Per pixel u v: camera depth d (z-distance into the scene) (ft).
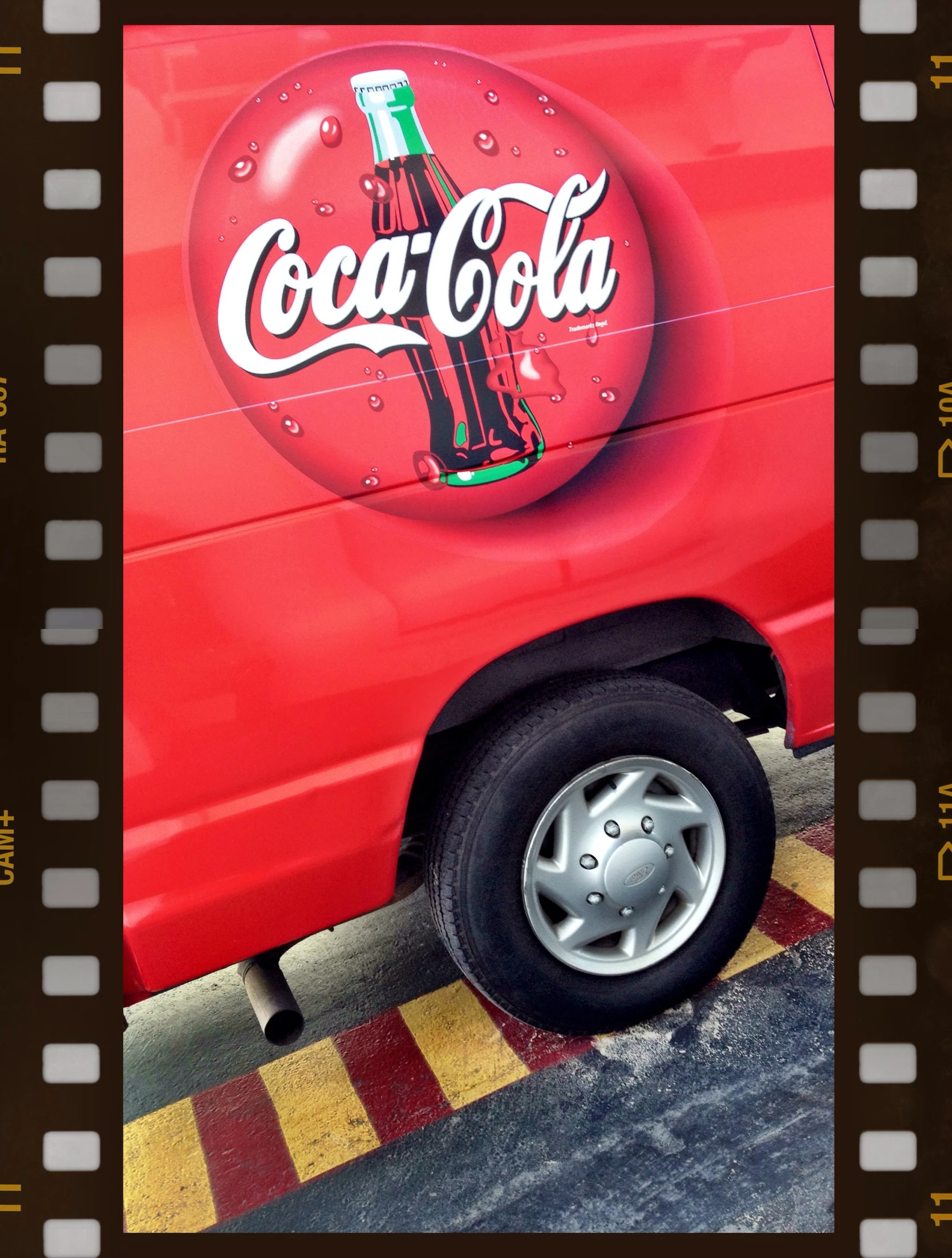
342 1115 6.39
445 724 6.09
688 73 5.52
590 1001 6.30
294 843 5.35
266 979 5.92
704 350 5.64
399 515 5.09
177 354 4.61
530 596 5.44
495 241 5.09
